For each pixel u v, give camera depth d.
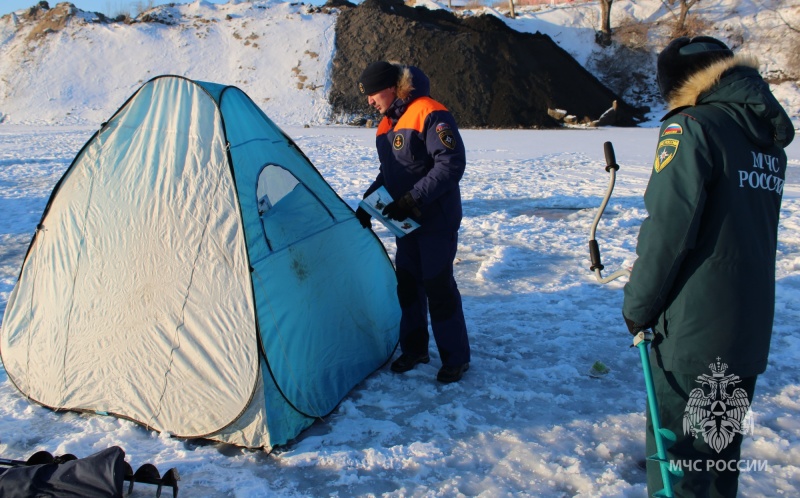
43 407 3.59
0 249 7.13
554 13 43.06
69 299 3.53
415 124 3.59
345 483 2.90
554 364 4.18
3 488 2.60
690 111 2.19
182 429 3.27
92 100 35.97
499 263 6.42
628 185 11.73
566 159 16.30
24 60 38.53
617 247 7.13
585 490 2.85
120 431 3.31
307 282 3.59
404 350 4.11
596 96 33.72
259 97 35.22
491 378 3.97
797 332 4.63
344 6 43.12
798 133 24.97
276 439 3.16
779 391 3.76
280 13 42.06
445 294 3.78
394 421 3.48
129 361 3.38
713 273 2.13
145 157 3.49
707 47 2.23
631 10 42.06
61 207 3.59
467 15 42.88
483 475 2.97
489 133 26.45
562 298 5.49
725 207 2.11
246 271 3.21
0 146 18.38
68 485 2.59
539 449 3.17
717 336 2.14
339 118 33.50
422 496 2.80
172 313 3.30
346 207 4.17
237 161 3.37
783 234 7.49
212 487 2.86
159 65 38.09
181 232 3.33
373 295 4.18
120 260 3.43
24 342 3.67
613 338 4.59
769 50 36.06
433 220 3.68
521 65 33.69
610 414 3.53
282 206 3.69
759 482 2.88
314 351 3.52
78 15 42.19
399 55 35.50
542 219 8.70
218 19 41.78
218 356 3.20
